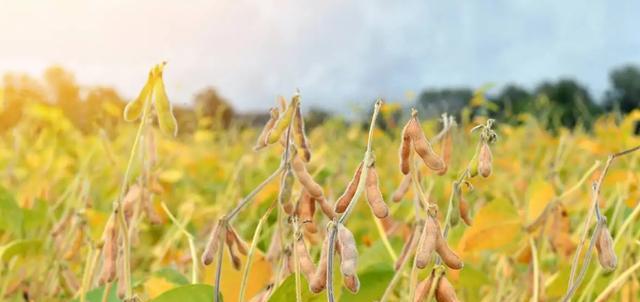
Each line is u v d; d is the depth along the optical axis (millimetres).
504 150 4246
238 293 1227
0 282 1635
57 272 1457
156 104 1096
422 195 1024
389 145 4391
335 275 1059
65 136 3666
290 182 1118
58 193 2721
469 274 1475
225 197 2291
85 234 1449
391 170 3789
